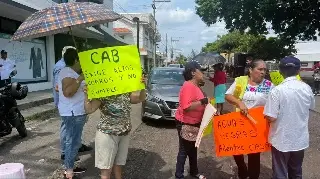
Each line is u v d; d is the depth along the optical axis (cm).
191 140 454
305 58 5506
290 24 2539
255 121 416
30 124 867
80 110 471
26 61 1416
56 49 1766
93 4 467
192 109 439
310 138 746
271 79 477
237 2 2489
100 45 2547
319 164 575
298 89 346
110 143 387
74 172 518
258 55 3544
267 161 590
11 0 1030
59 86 472
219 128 424
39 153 617
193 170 491
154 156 618
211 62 1031
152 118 890
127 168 548
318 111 1123
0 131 652
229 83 2520
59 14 421
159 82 981
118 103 389
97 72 388
